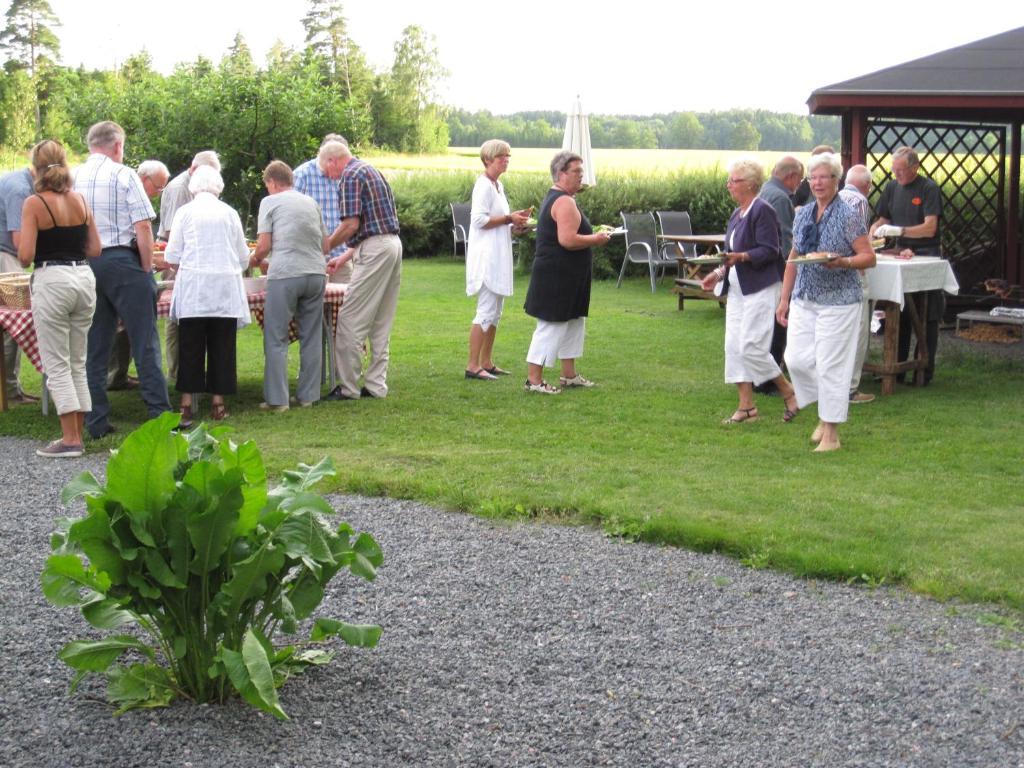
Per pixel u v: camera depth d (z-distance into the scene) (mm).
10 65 58906
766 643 3875
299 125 15945
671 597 4316
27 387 8797
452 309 13523
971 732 3238
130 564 3084
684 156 41688
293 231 7676
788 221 8375
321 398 8281
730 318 7398
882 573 4492
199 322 7285
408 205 20625
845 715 3340
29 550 4840
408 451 6543
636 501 5430
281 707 3316
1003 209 13266
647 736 3203
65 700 3371
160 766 2977
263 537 3205
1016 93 11062
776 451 6637
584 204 17922
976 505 5488
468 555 4785
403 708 3359
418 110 60000
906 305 8500
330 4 61000
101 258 6824
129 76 43188
